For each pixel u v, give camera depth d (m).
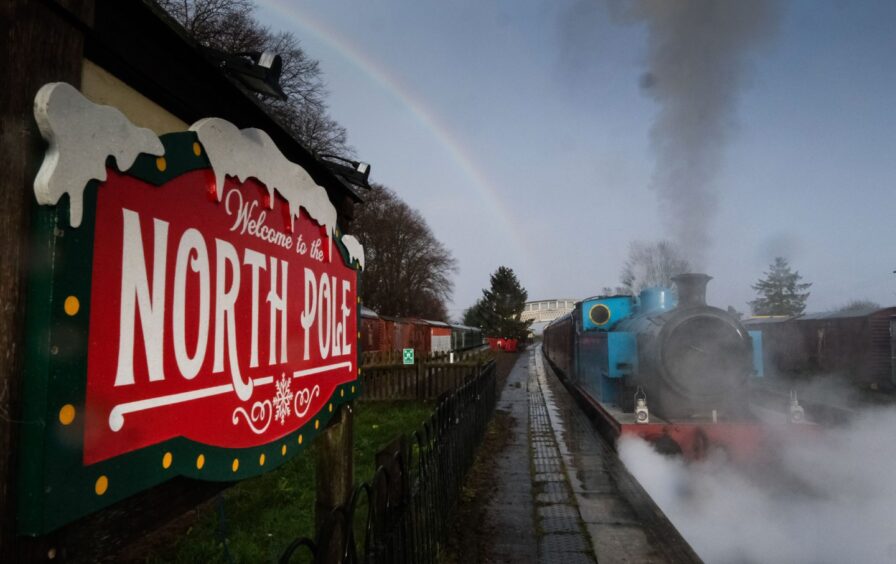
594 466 6.75
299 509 4.91
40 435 0.99
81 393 1.08
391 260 47.38
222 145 1.57
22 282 1.02
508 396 14.52
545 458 7.19
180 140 1.39
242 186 1.72
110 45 1.31
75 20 1.18
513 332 60.12
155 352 1.30
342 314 2.74
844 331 15.31
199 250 1.48
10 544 0.99
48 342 1.00
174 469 1.35
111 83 1.36
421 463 3.48
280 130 2.17
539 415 11.11
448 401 4.96
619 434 7.14
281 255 2.00
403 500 3.01
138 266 1.25
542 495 5.58
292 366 2.08
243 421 1.69
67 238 1.05
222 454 1.57
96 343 1.12
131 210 1.23
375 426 8.73
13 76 1.04
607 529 4.65
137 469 1.23
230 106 1.88
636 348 8.20
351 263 2.91
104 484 1.13
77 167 1.06
